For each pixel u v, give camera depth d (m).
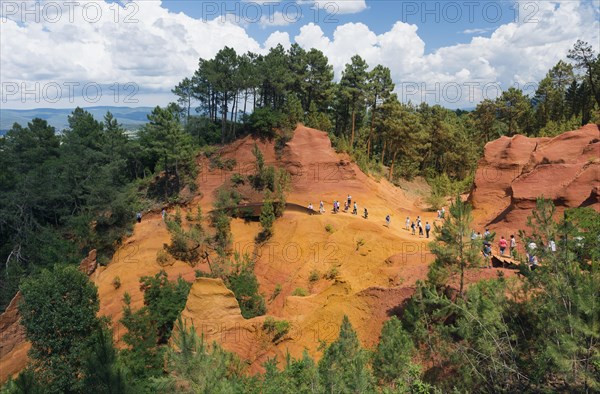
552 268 14.77
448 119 89.50
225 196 49.19
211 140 64.19
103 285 40.75
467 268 20.48
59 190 54.09
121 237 46.50
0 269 48.66
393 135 67.00
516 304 15.86
